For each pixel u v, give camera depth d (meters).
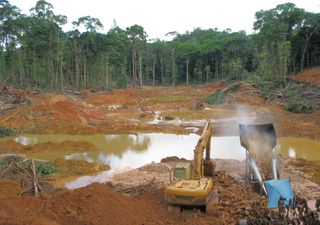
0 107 40.38
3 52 61.38
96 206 11.91
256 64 88.69
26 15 63.41
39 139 30.52
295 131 31.75
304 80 56.47
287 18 70.50
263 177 15.02
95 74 81.44
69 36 75.06
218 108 51.06
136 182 17.48
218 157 23.20
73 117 39.16
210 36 119.56
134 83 97.12
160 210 12.85
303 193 15.64
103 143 28.70
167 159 22.06
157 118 43.38
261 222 10.71
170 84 110.00
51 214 11.79
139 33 92.50
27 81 68.12
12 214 11.88
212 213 12.25
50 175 18.83
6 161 20.16
